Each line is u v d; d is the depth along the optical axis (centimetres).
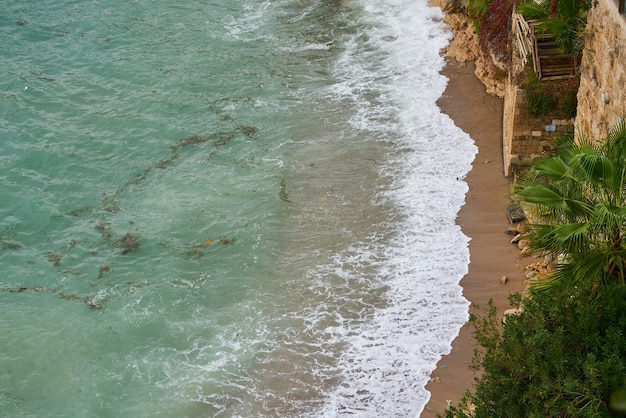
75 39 4884
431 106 4069
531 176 2269
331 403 2567
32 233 3431
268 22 5066
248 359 2762
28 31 4956
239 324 2909
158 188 3653
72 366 2784
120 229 3419
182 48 4788
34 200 3603
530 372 1880
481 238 3180
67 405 2644
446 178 3550
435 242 3191
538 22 3222
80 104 4269
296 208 3459
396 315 2875
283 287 3058
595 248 2103
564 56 3191
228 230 3366
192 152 3891
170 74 4509
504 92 3969
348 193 3519
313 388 2630
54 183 3716
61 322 2952
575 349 1923
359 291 2997
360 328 2841
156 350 2825
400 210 3384
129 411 2600
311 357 2745
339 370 2686
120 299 3048
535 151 3347
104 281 3147
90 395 2670
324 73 4472
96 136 4025
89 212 3538
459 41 4491
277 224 3372
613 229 2064
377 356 2720
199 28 5003
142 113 4178
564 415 1802
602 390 1791
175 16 5153
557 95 3209
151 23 5066
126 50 4769
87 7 5269
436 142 3803
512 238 3152
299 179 3641
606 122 2586
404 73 4381
